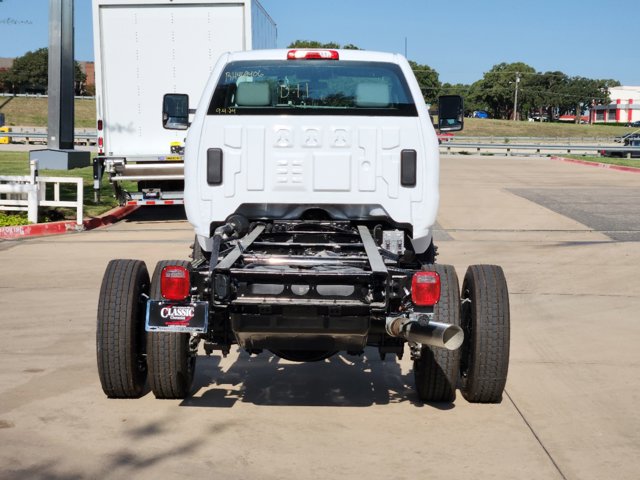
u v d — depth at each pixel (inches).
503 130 4269.2
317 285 217.0
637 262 523.5
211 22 673.6
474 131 4227.4
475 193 951.6
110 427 227.9
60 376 275.6
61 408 243.0
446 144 2011.6
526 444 219.6
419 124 259.4
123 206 761.0
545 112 7450.8
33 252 544.4
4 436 219.6
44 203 658.8
